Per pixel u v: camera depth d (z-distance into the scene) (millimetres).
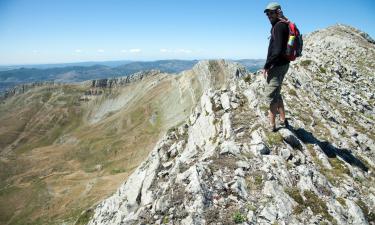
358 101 29875
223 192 11656
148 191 17234
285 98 22422
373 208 13195
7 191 147625
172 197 11797
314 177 13328
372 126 25422
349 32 61938
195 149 18750
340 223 11578
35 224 110000
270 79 13961
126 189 24344
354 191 13500
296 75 28094
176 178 12859
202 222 10445
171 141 23328
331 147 16594
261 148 14023
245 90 21266
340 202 12562
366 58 48562
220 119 18891
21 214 123188
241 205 11164
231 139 15445
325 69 34500
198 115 23312
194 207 10992
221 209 10992
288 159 13930
